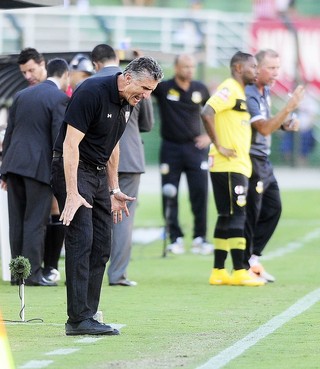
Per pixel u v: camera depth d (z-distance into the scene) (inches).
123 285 1314.0
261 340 906.1
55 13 3344.0
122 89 897.5
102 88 893.8
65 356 815.7
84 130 893.8
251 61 1299.2
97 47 1240.2
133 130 1290.6
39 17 3430.1
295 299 1189.1
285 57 3683.6
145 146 3496.6
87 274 912.3
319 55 3698.3
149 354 829.2
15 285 1307.8
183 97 1731.1
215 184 1318.9
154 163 3503.9
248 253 1353.3
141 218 2261.3
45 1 1026.7
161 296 1209.4
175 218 1759.4
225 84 1301.7
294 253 1748.3
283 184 3019.2
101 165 918.4
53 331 942.4
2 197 1360.7
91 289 937.5
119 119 909.2
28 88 1309.1
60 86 1314.0
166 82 1738.4
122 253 1309.1
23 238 1296.8
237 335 932.0
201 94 1734.7
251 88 1344.7
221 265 1336.1
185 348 860.6
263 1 3934.5
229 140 1304.1
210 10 4279.0
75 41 3368.6
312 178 3233.3
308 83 3641.7
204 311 1087.0
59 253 1353.3
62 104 1290.6
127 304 1138.7
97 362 791.1
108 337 912.3
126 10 3683.6
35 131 1290.6
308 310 1098.1
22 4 1021.2
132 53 1556.3
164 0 4220.0
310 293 1246.3
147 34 3622.0
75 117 890.7
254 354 837.2
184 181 3284.9
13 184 1301.7
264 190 1364.4
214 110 1291.8
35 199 1290.6
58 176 915.4
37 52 1336.1
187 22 3496.6
